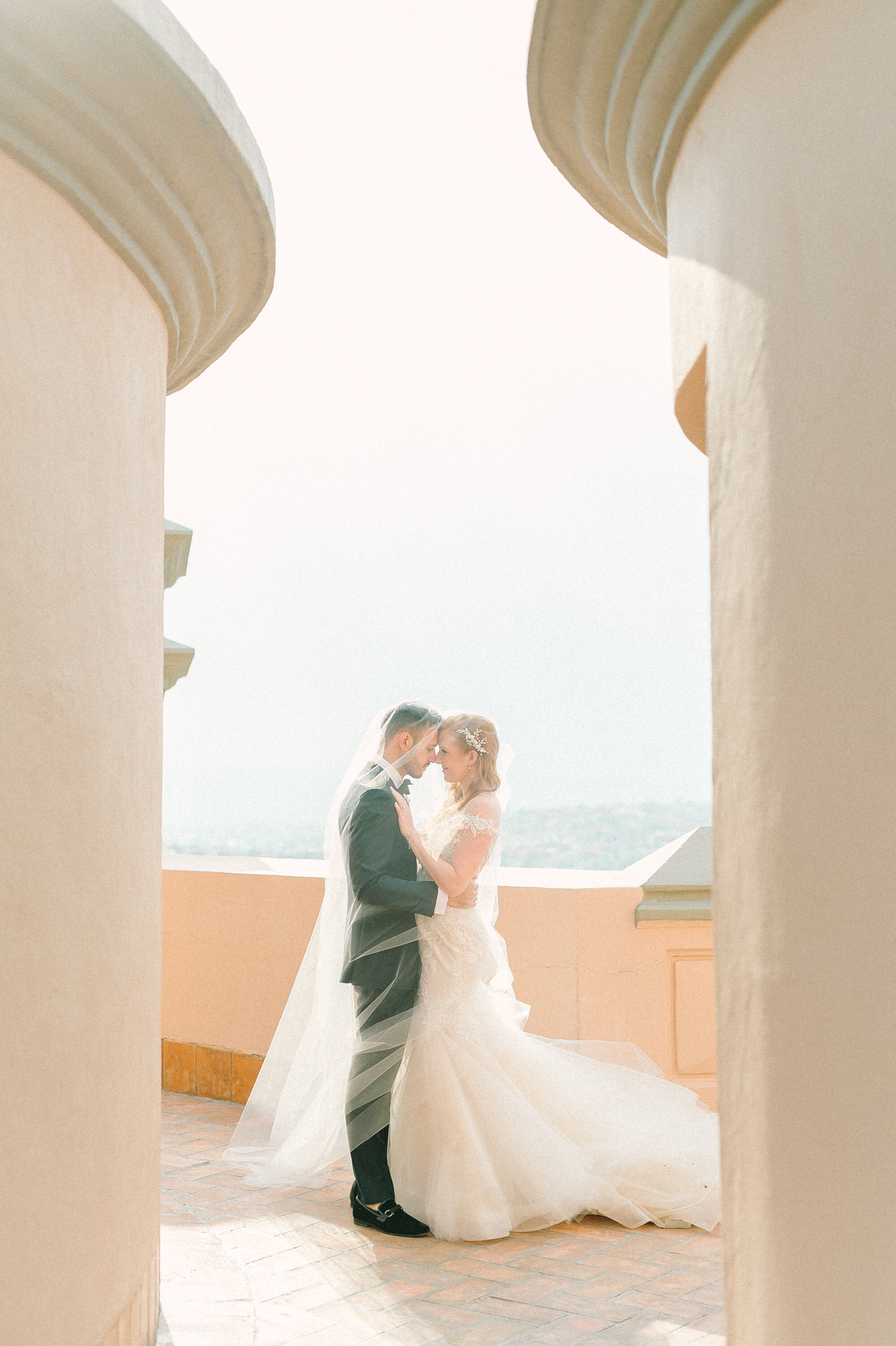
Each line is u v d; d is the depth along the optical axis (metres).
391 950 4.00
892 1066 1.60
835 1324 1.72
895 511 1.64
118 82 2.12
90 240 2.35
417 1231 3.79
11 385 2.01
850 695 1.73
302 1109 4.42
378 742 4.28
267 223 2.83
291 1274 3.43
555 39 2.49
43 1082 2.08
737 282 2.14
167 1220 3.91
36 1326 2.03
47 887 2.10
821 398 1.83
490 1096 3.89
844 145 1.79
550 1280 3.39
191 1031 5.80
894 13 1.69
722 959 2.19
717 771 2.23
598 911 5.08
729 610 2.16
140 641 2.66
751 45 2.10
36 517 2.08
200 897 5.82
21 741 2.02
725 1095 2.16
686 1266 3.52
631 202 2.95
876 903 1.65
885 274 1.68
